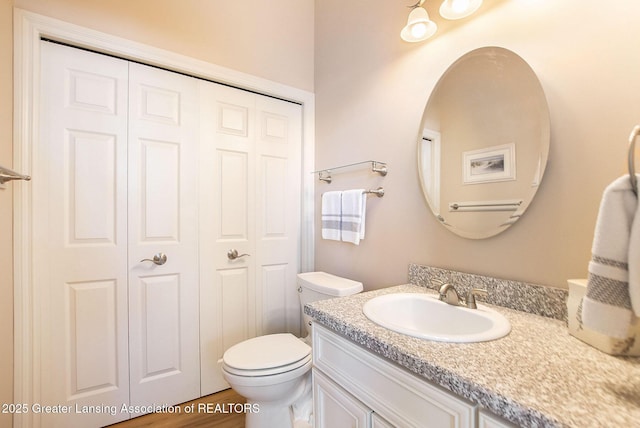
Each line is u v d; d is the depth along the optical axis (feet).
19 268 4.02
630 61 2.51
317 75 6.79
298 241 6.86
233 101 6.02
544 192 3.02
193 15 5.43
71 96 4.52
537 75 3.07
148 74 5.14
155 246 5.17
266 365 4.09
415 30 3.97
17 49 4.00
